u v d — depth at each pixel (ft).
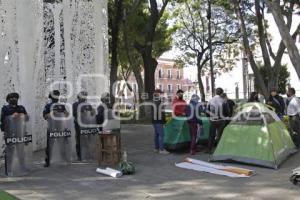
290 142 43.93
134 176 35.24
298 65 39.09
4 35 43.70
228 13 127.85
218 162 39.58
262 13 80.74
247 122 39.32
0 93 42.96
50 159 40.88
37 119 50.24
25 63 46.75
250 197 28.19
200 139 46.57
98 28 51.21
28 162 38.11
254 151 38.04
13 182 34.24
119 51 106.52
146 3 99.25
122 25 93.15
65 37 48.62
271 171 35.88
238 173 34.91
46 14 50.67
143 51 88.63
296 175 31.01
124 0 88.58
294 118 47.78
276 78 79.51
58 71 49.98
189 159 40.40
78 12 49.52
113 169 36.81
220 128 44.73
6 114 37.29
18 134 37.45
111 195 29.50
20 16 45.96
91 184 32.86
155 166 39.09
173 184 32.14
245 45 77.77
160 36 116.57
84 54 50.21
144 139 59.21
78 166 40.34
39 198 29.07
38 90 49.96
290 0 74.69
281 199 27.55
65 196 29.50
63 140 41.63
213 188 30.68
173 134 45.83
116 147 40.16
